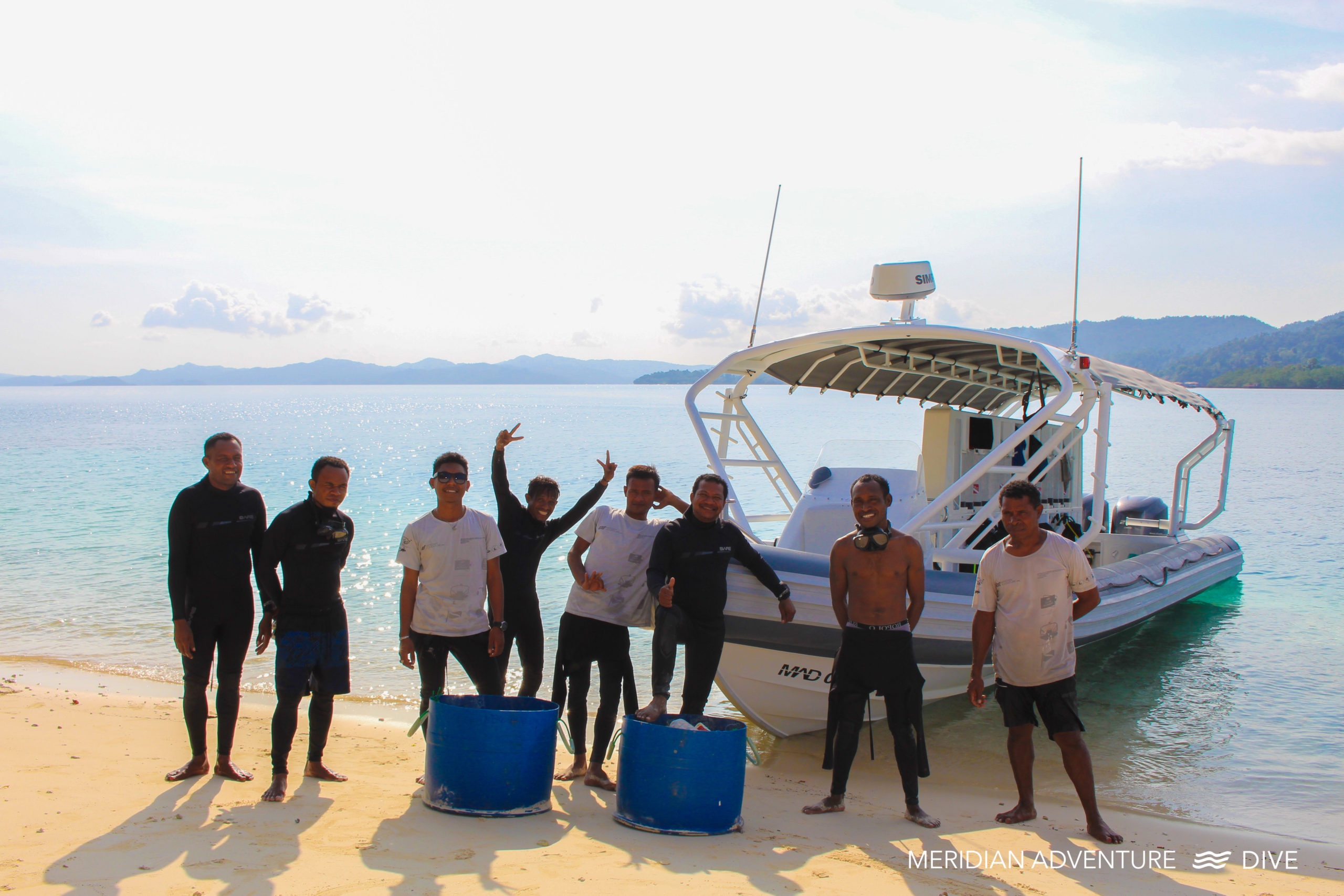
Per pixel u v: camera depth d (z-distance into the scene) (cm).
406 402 16888
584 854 374
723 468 761
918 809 459
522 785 418
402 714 689
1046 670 440
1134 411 8938
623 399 17700
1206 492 2611
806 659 625
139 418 8612
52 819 397
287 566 441
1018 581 436
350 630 963
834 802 473
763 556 608
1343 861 452
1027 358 837
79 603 1077
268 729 609
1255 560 1569
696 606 482
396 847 371
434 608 452
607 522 509
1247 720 734
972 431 840
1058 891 372
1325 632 1070
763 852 397
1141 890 381
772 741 675
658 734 413
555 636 963
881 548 457
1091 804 446
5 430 6031
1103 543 1243
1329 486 2759
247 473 2923
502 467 514
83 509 1933
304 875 338
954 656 677
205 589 448
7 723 586
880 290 806
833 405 11650
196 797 433
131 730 581
